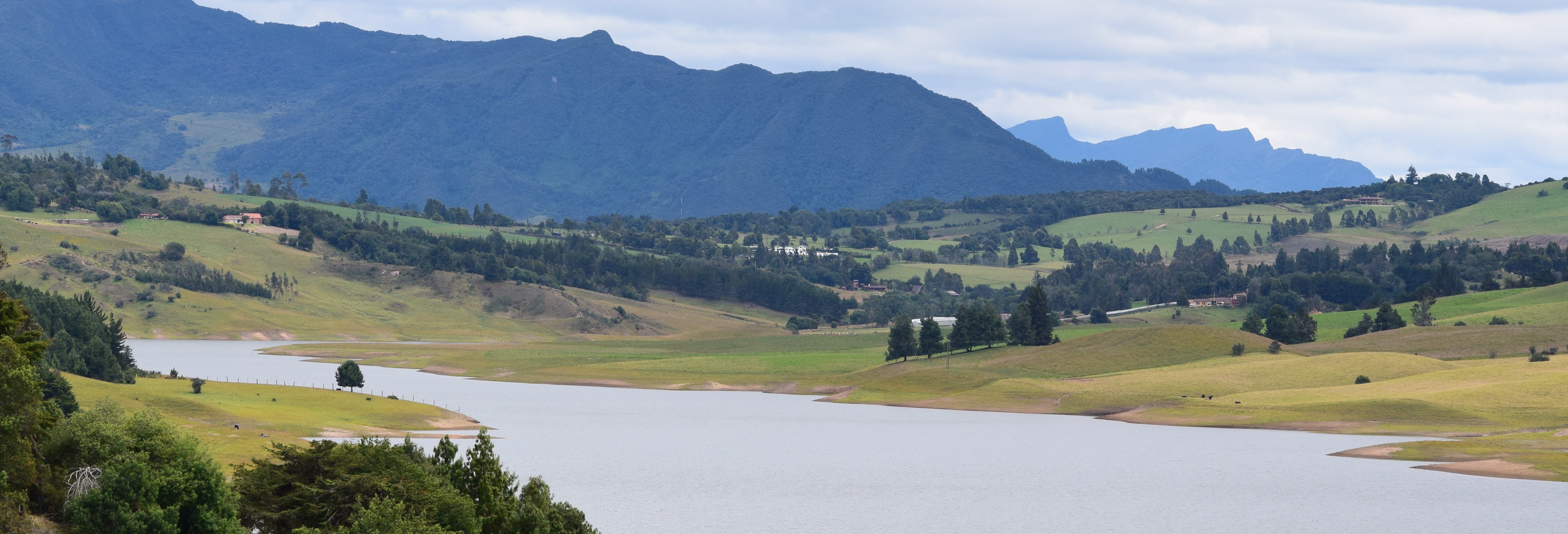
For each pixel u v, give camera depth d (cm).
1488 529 8938
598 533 6500
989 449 13912
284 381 19850
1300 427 14538
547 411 17512
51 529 5528
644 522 9500
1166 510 10062
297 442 10550
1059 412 17100
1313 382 17175
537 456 12825
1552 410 13575
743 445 14162
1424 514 9531
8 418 5541
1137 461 12788
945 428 15900
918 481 11606
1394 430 13762
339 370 16562
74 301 16312
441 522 5850
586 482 11281
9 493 5350
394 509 5562
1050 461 12925
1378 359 18038
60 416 6219
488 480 6334
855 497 10744
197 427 10681
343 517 5844
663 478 11588
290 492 6097
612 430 15312
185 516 5938
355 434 11869
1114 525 9475
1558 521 9131
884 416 17338
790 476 11894
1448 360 18750
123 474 5712
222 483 6041
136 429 6212
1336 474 11569
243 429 10981
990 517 9856
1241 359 19325
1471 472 11250
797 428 15962
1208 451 13300
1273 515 9775
